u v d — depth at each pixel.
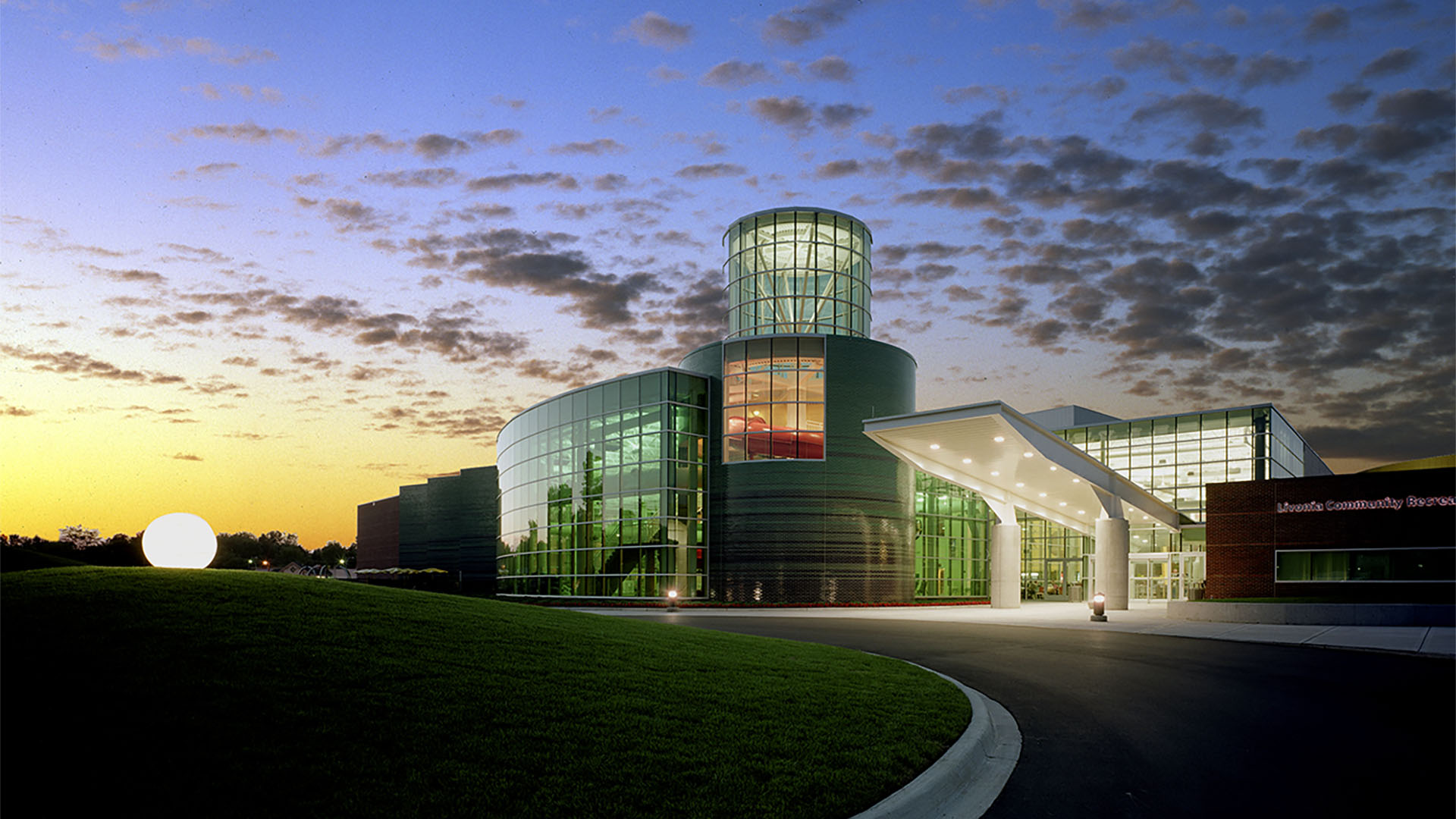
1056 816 7.36
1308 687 14.62
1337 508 35.38
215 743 6.93
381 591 15.12
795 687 11.66
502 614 14.85
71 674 8.01
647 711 9.29
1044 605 49.00
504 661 10.70
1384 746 9.99
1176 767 9.00
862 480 45.19
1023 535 60.59
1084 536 57.25
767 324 50.03
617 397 47.41
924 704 11.18
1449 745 10.09
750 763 7.78
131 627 9.65
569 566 49.31
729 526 45.22
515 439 58.12
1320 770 8.88
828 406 45.09
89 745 6.64
